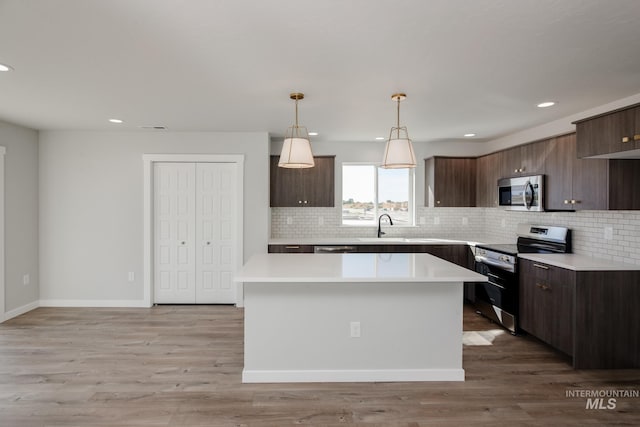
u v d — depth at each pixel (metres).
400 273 2.60
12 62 2.39
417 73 2.55
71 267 4.65
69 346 3.38
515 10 1.72
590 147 2.95
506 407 2.39
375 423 2.21
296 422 2.22
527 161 4.00
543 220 4.21
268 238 4.80
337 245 4.74
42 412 2.31
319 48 2.16
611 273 2.93
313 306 2.75
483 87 2.84
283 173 5.03
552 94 3.02
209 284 4.79
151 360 3.09
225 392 2.58
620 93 2.99
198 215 4.76
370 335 2.77
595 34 1.97
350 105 3.37
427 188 5.38
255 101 3.26
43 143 4.58
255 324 2.74
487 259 4.23
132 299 4.70
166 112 3.67
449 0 1.64
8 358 3.11
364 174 5.56
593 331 2.92
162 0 1.65
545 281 3.30
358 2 1.66
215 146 4.67
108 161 4.63
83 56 2.29
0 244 4.03
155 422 2.21
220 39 2.04
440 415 2.30
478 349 3.35
